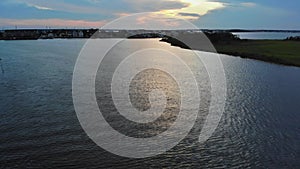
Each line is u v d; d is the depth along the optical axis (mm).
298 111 41469
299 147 29406
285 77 67625
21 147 27797
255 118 38375
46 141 29188
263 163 26250
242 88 55719
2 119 35438
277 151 28531
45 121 34844
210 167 25531
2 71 71688
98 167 24844
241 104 44844
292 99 48094
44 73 68188
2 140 29297
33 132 31391
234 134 32812
